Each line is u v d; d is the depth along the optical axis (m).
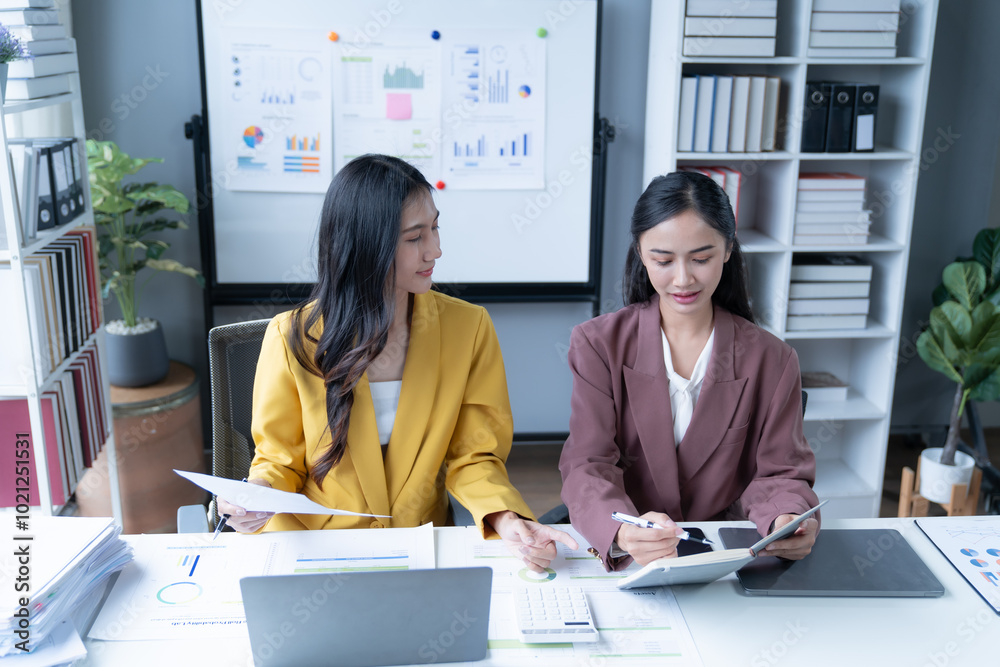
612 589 1.29
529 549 1.33
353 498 1.55
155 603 1.24
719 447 1.59
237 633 1.18
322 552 1.37
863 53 2.57
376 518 1.56
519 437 3.34
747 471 1.65
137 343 2.72
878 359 2.91
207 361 3.15
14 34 2.09
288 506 1.23
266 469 1.51
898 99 2.75
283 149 2.88
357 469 1.53
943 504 2.72
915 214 3.21
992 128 3.11
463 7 2.83
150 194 2.62
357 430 1.53
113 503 2.61
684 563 1.19
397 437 1.56
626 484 1.67
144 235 3.00
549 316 3.25
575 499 1.46
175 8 2.83
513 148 2.97
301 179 2.91
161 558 1.36
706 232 1.42
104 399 2.53
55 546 1.24
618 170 3.10
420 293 1.53
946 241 3.23
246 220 2.94
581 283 3.12
